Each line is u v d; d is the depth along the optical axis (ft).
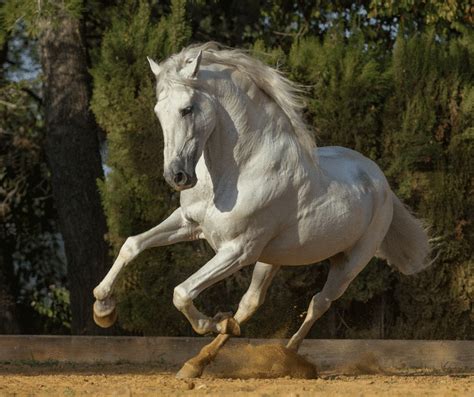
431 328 51.44
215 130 29.45
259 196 29.78
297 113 31.22
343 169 33.76
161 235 30.76
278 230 30.99
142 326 50.83
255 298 33.68
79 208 58.90
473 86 51.96
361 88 51.16
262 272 33.42
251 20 67.77
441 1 58.75
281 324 50.85
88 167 59.36
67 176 59.00
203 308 51.44
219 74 29.58
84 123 59.57
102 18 64.34
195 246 51.24
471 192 51.31
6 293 65.98
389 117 51.39
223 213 29.60
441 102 51.44
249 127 29.96
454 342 44.55
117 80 50.78
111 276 30.53
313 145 31.27
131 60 51.19
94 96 51.49
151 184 50.65
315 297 35.01
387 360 44.04
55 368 39.83
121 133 50.62
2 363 41.32
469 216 51.31
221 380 30.94
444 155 51.42
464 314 51.72
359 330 52.70
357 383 30.96
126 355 43.24
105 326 31.22
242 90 29.96
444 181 51.06
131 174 50.83
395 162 50.62
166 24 52.03
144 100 50.70
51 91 59.72
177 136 28.12
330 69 51.49
